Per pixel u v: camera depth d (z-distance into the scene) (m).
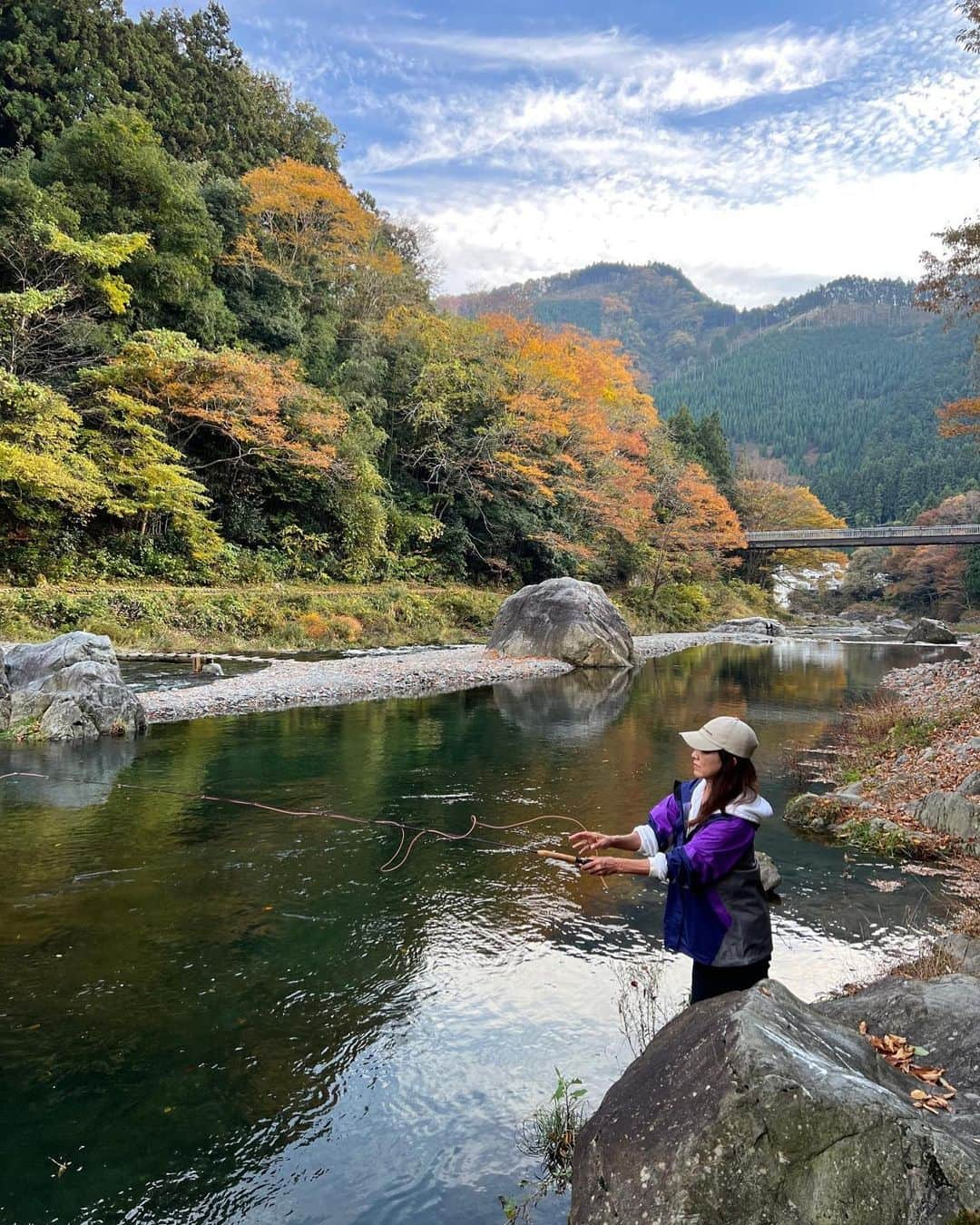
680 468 51.12
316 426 30.41
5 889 5.83
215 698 13.84
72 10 33.69
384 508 35.62
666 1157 2.17
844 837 7.61
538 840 7.30
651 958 4.94
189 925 5.29
